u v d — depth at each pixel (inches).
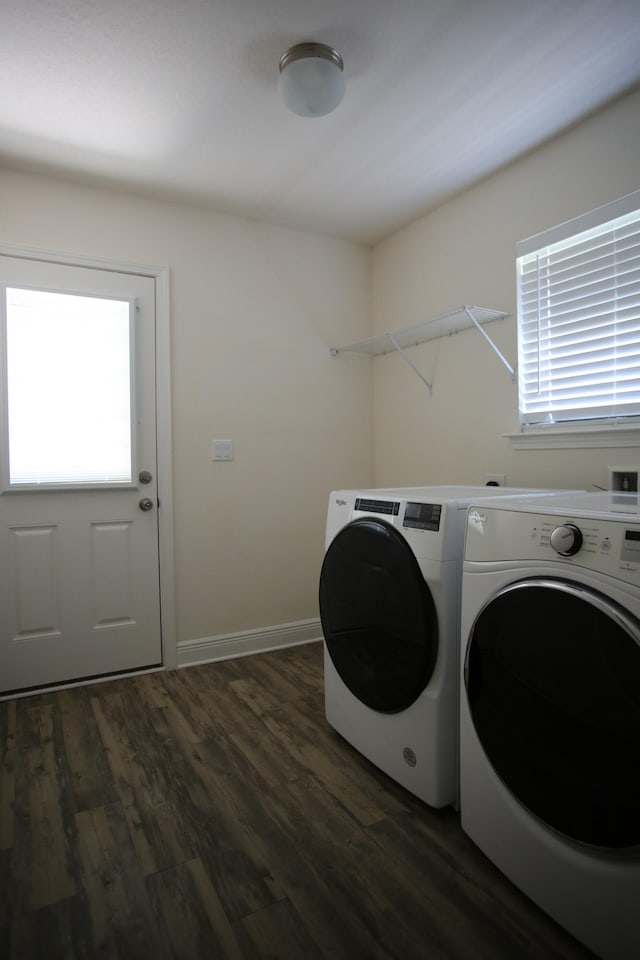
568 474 81.0
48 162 86.8
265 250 111.3
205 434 105.5
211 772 67.7
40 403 90.7
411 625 58.7
